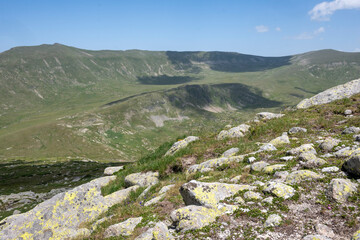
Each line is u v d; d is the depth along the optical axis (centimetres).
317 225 692
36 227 1226
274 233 698
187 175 1480
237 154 1547
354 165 889
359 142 1202
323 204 785
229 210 836
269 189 895
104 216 1270
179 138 2703
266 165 1172
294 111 2480
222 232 737
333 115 1939
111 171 2888
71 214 1305
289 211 786
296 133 1678
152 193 1393
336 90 2670
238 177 1127
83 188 1445
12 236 1187
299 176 955
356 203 752
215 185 956
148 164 2091
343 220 702
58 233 1166
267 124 2070
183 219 799
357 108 1897
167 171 1766
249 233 713
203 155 1816
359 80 2652
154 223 893
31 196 6606
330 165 1007
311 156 1099
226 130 2197
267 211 800
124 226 936
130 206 1238
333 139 1356
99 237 945
